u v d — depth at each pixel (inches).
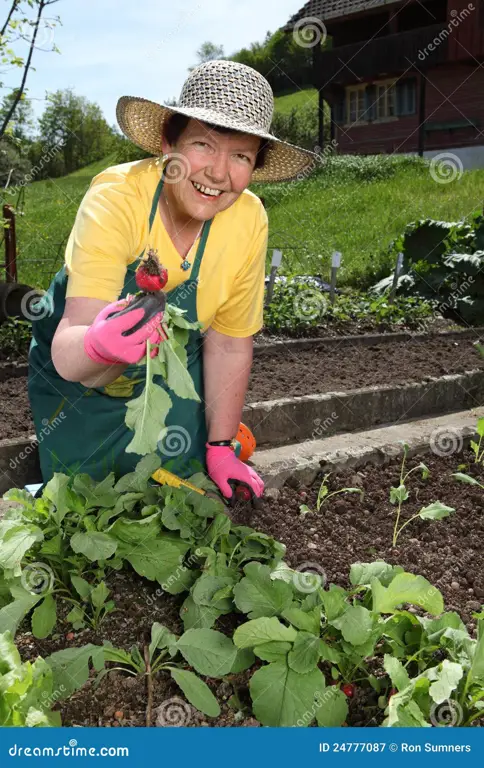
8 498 103.0
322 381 221.6
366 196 720.3
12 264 289.3
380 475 152.2
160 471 111.2
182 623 94.9
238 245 109.5
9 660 69.9
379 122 1079.6
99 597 92.1
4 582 90.4
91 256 96.3
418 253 390.6
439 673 73.1
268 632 79.0
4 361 233.5
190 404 118.3
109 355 84.8
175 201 100.6
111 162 1074.7
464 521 131.5
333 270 343.3
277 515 129.1
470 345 292.0
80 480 103.9
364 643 80.7
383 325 323.3
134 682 84.0
